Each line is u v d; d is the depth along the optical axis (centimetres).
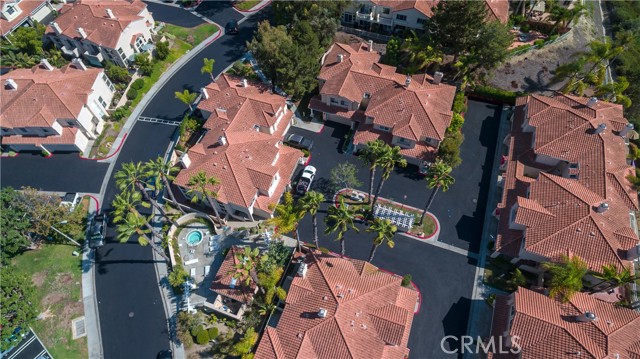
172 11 8469
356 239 5128
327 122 6412
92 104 6269
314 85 6412
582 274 3897
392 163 4403
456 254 4966
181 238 5234
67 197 5619
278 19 7450
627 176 4869
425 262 4916
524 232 4616
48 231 4947
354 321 3903
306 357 3806
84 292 4884
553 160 5269
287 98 6581
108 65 6900
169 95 6938
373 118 5691
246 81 6312
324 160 5922
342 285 4147
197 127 6306
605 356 3497
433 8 6294
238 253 4688
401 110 5619
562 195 4622
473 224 5212
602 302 3972
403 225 5081
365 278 4275
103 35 6869
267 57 6134
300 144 5956
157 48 7231
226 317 4572
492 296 4512
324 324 3866
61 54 7331
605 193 4616
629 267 4184
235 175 5066
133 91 6769
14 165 6122
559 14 6856
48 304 4797
